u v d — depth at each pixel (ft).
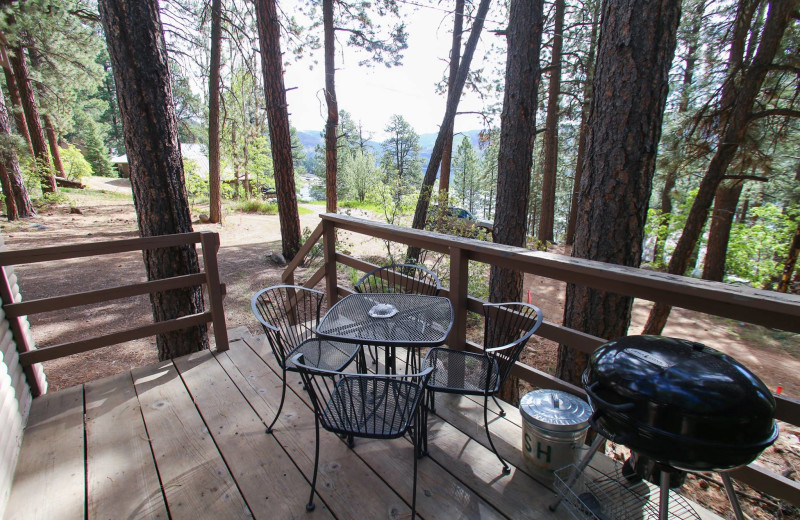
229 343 9.82
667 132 20.13
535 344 20.07
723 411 3.11
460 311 7.47
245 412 7.11
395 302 7.11
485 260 6.90
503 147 16.57
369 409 5.30
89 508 5.14
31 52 38.45
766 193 26.37
